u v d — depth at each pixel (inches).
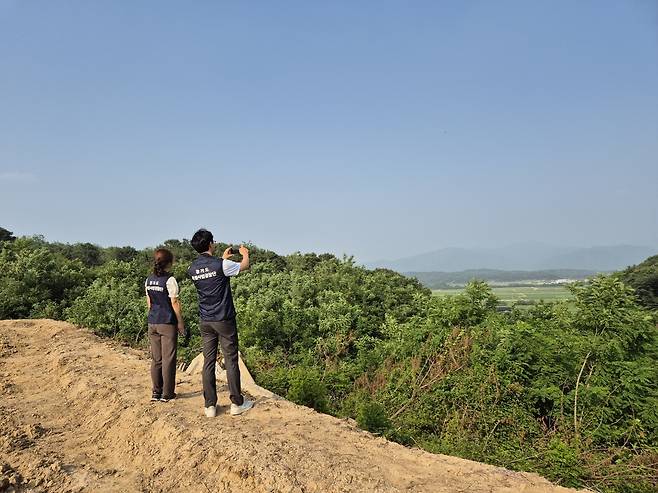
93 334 522.6
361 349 542.0
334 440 230.8
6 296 661.9
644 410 333.4
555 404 342.6
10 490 192.1
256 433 227.8
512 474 209.5
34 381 356.8
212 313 246.7
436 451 291.9
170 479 203.8
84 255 1386.6
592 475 271.4
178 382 325.1
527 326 394.3
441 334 440.1
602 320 380.8
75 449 240.8
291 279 834.8
